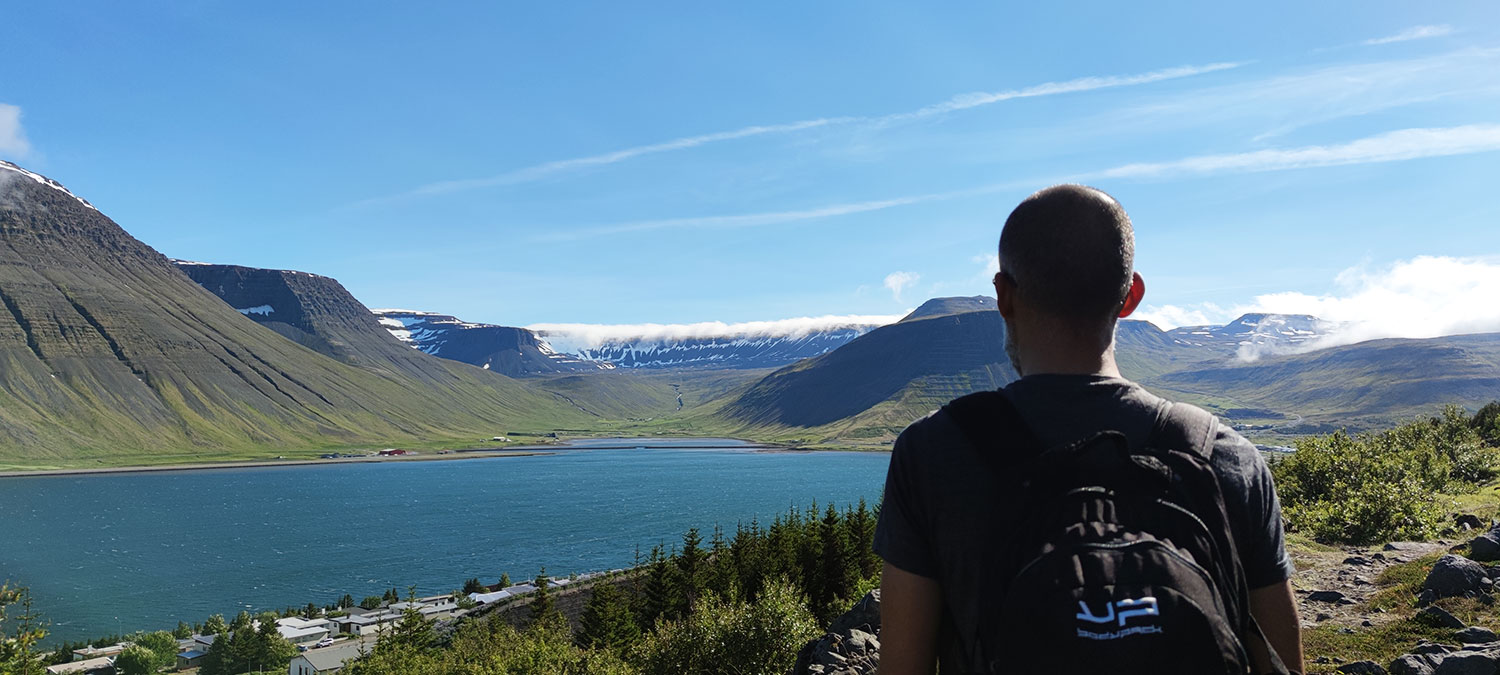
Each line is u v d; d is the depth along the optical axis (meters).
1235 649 1.85
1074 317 2.27
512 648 72.56
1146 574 1.85
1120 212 2.35
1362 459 23.28
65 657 109.94
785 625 38.56
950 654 2.24
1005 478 2.08
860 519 76.25
